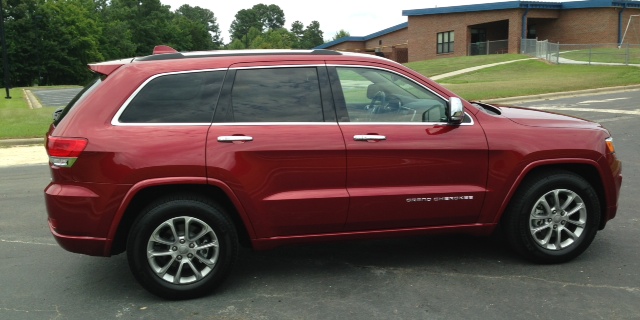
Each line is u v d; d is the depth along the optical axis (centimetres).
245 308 415
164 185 417
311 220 439
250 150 422
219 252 429
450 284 451
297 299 429
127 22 10688
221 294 441
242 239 459
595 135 487
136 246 414
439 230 469
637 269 475
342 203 439
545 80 2511
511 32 4338
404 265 494
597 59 3469
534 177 477
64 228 415
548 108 1628
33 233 611
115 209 409
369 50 5741
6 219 667
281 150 426
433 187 457
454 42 4741
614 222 603
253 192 425
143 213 416
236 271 488
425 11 4869
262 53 453
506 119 480
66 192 411
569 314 395
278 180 430
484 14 4491
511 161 464
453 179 460
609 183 493
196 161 414
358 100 454
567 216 483
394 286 449
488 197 466
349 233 453
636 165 874
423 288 444
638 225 591
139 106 423
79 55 8206
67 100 3005
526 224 476
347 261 507
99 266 509
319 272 482
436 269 483
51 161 420
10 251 553
